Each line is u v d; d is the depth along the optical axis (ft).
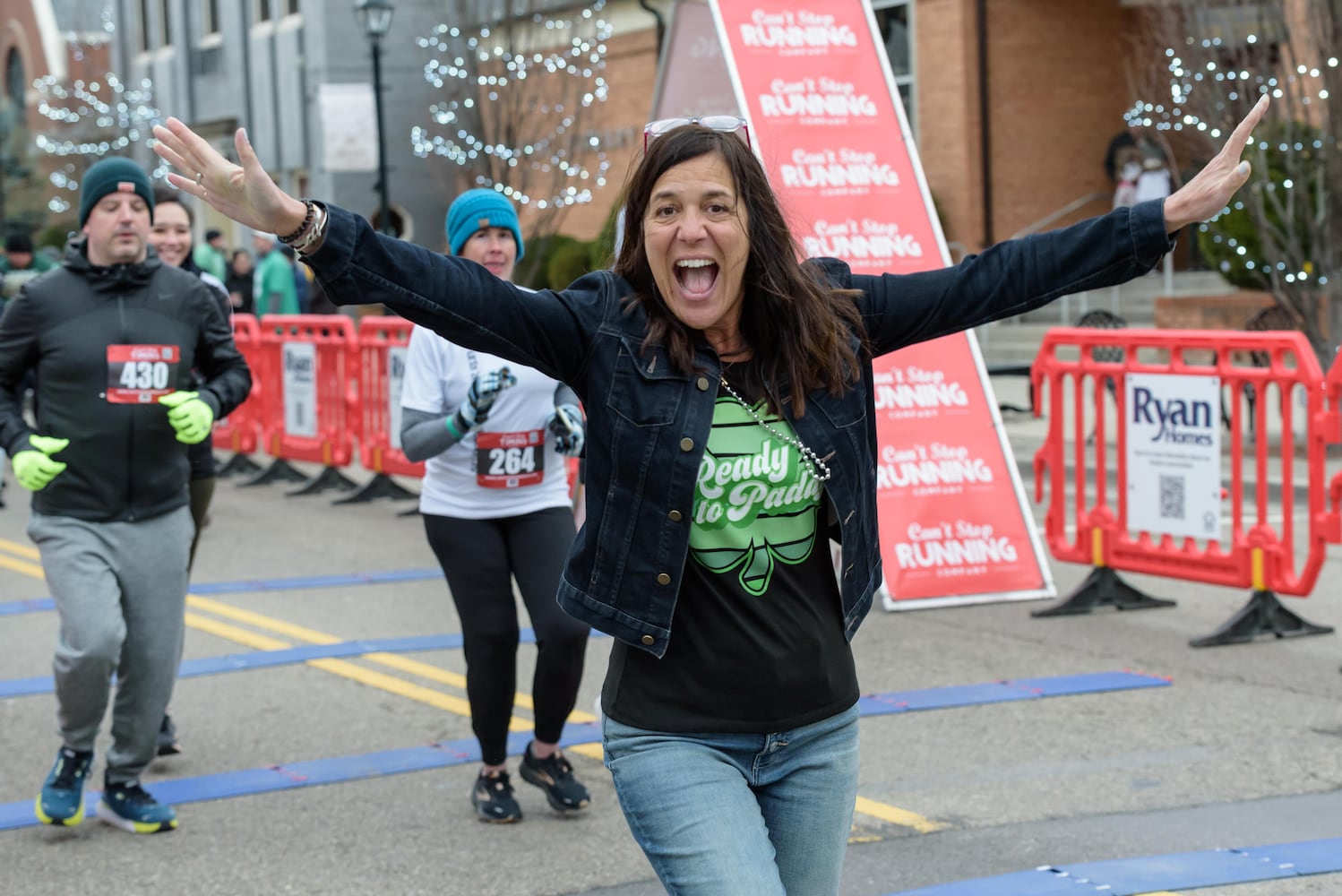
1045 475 42.88
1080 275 9.62
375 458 40.98
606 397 9.32
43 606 28.73
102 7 130.82
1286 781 17.79
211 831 17.02
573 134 72.18
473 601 16.81
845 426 9.52
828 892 9.77
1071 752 19.11
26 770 19.19
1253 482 37.42
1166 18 47.16
